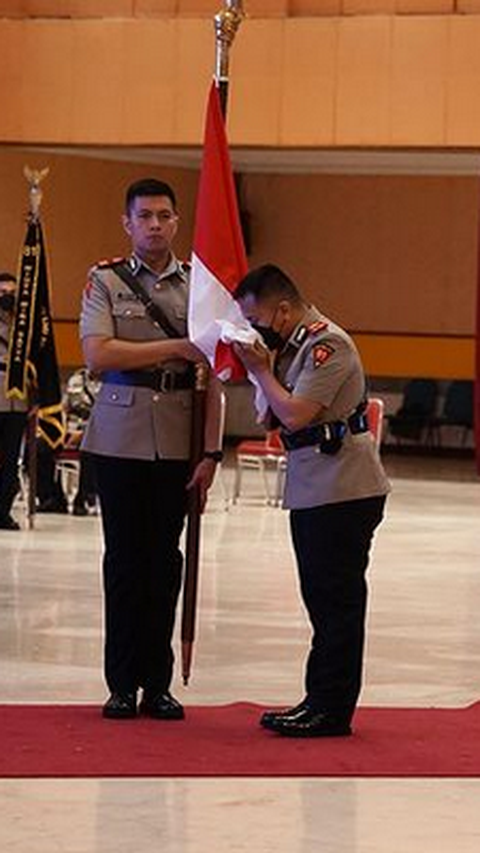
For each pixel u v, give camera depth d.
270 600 13.59
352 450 8.82
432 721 9.27
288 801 7.62
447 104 23.30
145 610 9.09
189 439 9.04
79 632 11.87
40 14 24.47
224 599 13.56
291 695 9.92
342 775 8.06
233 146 24.05
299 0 23.67
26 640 11.51
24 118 24.58
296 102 23.73
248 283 8.80
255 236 31.73
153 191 9.04
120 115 24.30
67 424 19.59
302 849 6.95
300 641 11.77
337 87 23.61
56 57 24.42
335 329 8.84
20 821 7.22
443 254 31.17
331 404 8.77
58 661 10.77
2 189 28.81
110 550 9.06
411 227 31.28
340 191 31.48
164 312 9.02
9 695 9.68
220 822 7.28
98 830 7.12
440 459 30.06
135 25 24.17
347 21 23.53
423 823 7.35
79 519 18.97
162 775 7.96
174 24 24.02
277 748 8.52
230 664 10.85
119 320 9.02
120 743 8.50
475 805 7.64
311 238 31.64
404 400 30.98
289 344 8.82
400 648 11.62
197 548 9.20
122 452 8.98
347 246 31.55
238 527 18.78
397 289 31.38
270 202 31.67
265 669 10.73
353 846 7.00
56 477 19.34
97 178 29.62
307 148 23.94
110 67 24.28
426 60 23.34
